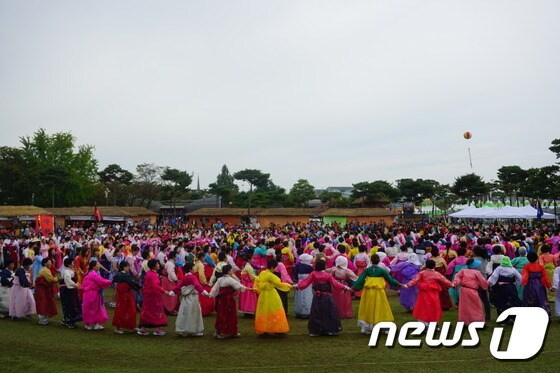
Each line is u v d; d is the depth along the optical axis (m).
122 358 9.53
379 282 11.16
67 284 12.72
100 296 12.55
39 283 13.20
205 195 104.69
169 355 9.72
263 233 30.52
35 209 49.28
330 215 60.28
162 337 11.42
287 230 33.25
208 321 13.60
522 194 54.22
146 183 87.19
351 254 16.95
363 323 11.21
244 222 61.97
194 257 15.29
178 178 92.38
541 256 15.08
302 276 13.86
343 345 10.29
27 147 74.69
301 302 13.70
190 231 33.44
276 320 11.01
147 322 11.50
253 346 10.37
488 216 36.66
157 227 45.19
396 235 22.80
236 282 11.35
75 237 27.06
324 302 11.23
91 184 78.94
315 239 22.02
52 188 70.06
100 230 37.31
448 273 14.59
